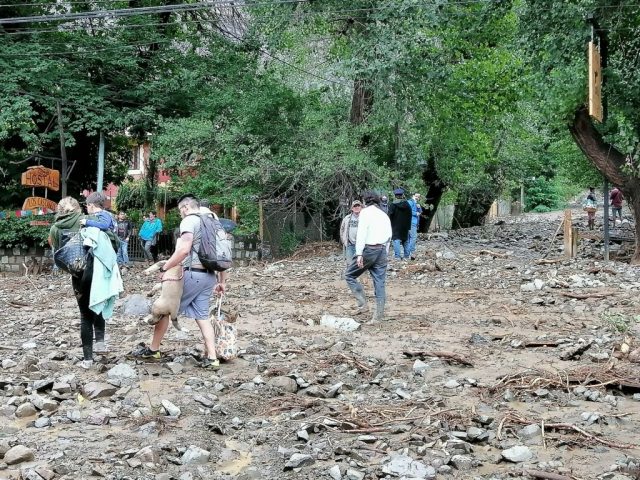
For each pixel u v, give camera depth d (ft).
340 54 83.76
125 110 88.89
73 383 24.40
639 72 61.36
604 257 68.44
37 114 82.69
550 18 63.05
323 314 41.60
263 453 19.08
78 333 36.50
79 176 100.22
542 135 111.45
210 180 82.02
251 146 80.74
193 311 27.50
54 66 85.97
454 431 20.63
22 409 21.90
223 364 28.09
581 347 29.55
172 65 93.91
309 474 17.51
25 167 94.07
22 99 81.10
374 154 86.58
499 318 39.65
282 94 83.30
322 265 69.15
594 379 25.57
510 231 114.01
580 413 22.31
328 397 24.43
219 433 20.58
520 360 29.32
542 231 111.45
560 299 46.50
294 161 80.53
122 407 22.63
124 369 25.91
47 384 24.25
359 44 76.38
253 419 21.88
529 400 23.84
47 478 16.83
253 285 56.29
